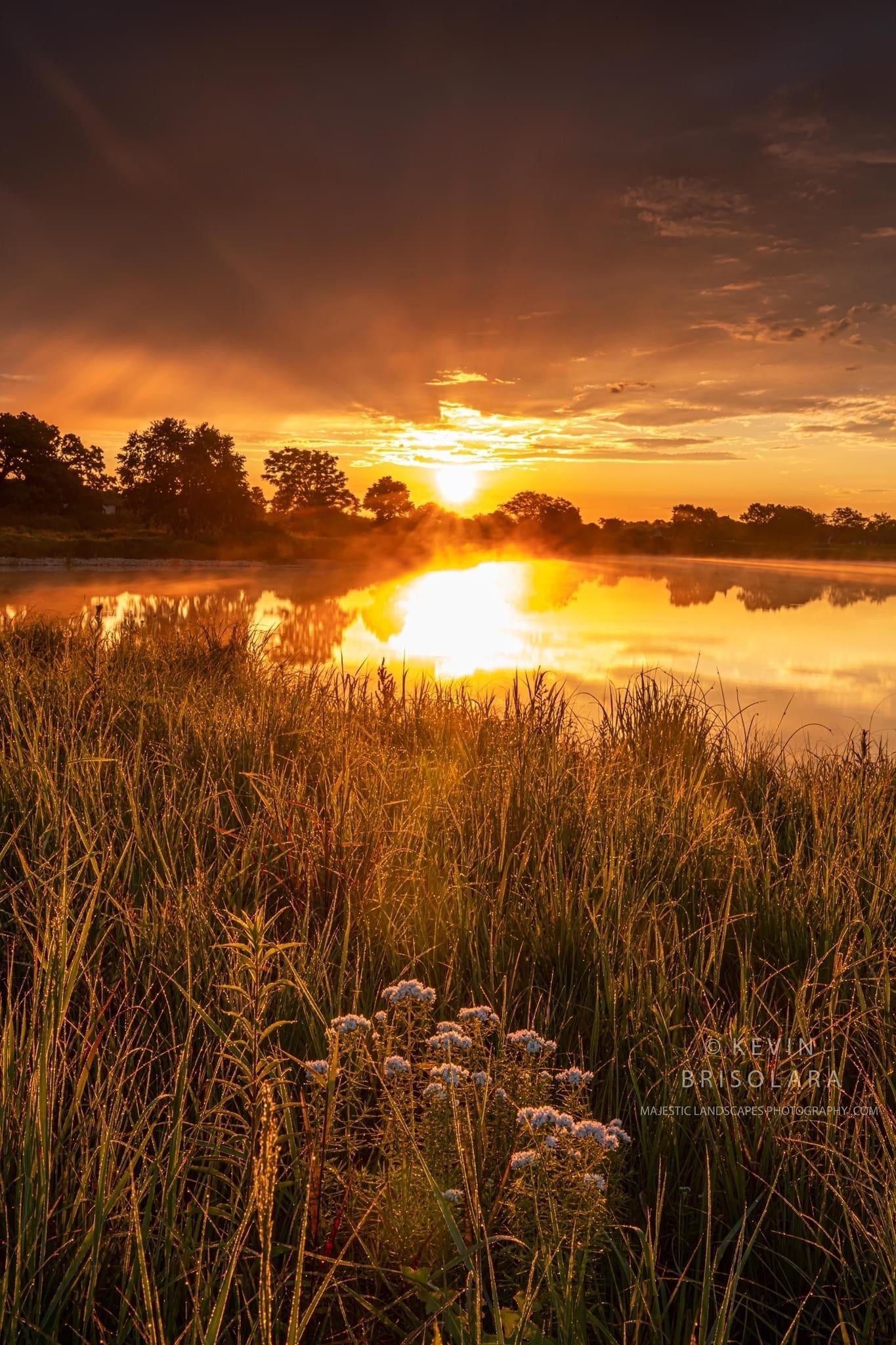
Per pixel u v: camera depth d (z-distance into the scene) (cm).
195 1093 264
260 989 245
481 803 541
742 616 2384
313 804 507
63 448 11256
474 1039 265
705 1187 248
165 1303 192
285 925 395
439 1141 232
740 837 492
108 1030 280
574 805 542
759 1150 256
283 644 1725
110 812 472
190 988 278
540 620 2258
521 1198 212
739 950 364
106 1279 204
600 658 1553
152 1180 209
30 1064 234
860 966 362
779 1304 221
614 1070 291
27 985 319
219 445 8075
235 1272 209
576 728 861
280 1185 227
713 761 714
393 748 688
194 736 667
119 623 1878
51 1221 212
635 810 524
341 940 373
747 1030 297
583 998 348
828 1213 241
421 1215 220
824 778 650
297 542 7894
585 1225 202
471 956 365
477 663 1488
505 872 435
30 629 1130
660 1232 243
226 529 8050
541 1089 253
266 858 443
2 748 566
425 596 3195
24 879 395
